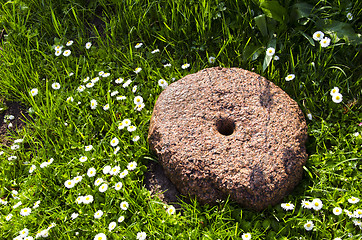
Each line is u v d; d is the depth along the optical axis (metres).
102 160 1.19
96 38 1.46
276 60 1.31
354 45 1.26
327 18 1.32
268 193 1.04
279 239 1.03
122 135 1.22
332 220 1.05
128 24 1.42
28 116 1.37
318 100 1.25
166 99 1.16
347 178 1.09
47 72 1.40
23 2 1.51
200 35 1.38
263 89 1.15
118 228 1.08
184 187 1.08
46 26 1.48
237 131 1.09
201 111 1.13
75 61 1.42
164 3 1.43
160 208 1.10
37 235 1.08
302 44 1.32
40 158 1.23
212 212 1.08
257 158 1.05
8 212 1.16
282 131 1.09
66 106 1.31
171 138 1.10
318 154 1.14
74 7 1.49
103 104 1.30
